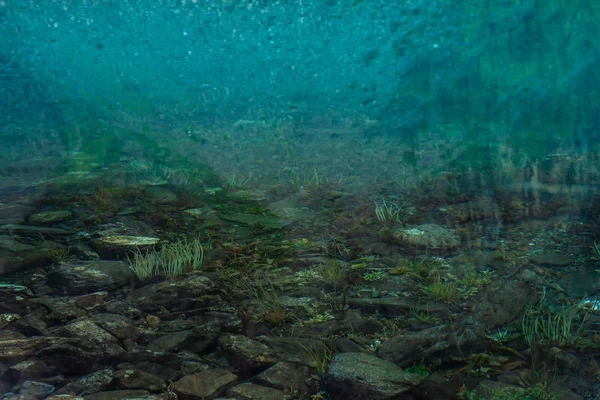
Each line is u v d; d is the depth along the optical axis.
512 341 2.00
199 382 1.77
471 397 1.69
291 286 2.49
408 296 2.38
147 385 1.76
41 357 1.88
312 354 1.95
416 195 3.55
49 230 3.11
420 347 1.94
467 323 2.11
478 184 3.58
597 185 3.41
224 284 2.51
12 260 2.71
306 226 3.22
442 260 2.70
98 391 1.73
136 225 3.22
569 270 2.53
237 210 3.51
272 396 1.71
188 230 3.20
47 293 2.42
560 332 2.04
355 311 2.27
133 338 2.05
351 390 1.68
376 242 2.94
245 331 2.13
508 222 3.06
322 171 4.05
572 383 1.76
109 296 2.39
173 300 2.33
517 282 2.37
